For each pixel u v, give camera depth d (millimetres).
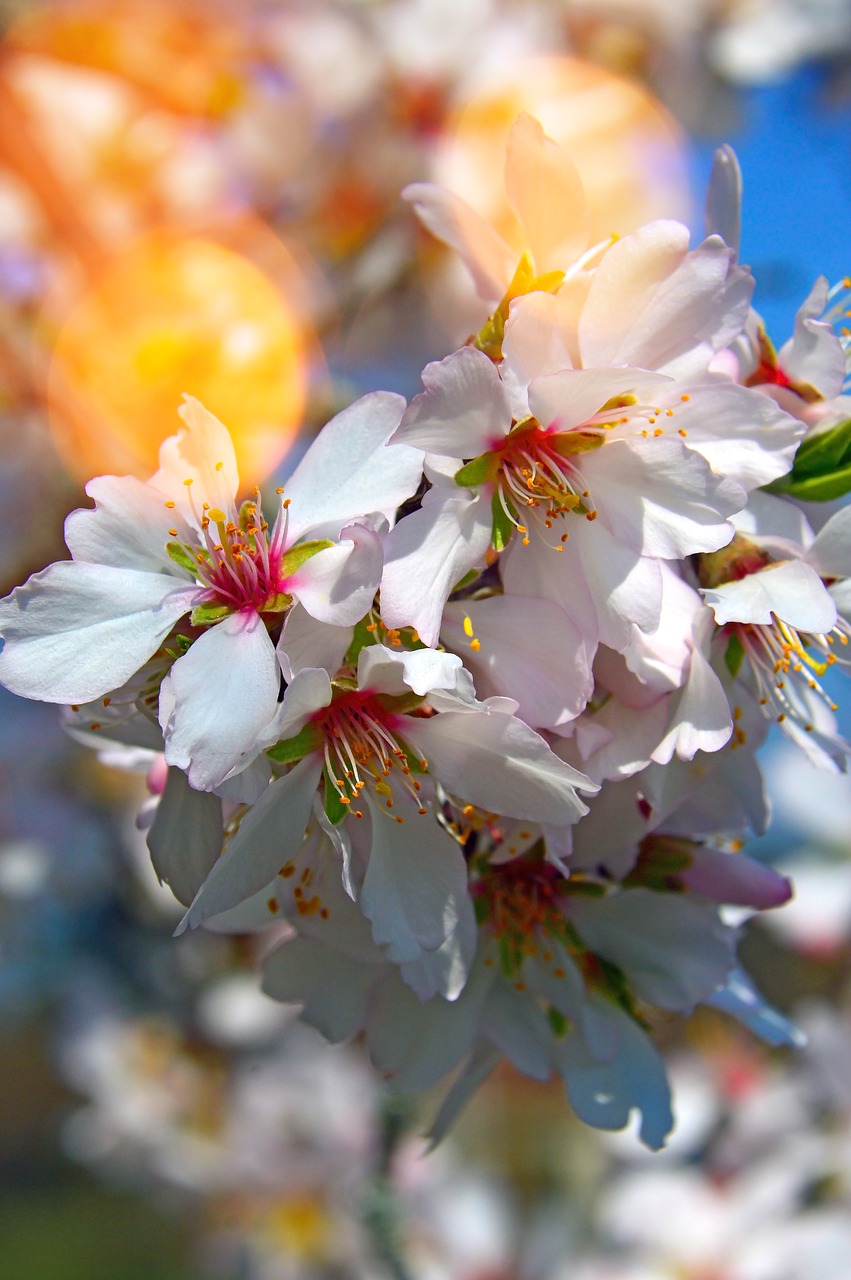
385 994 294
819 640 292
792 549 279
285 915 281
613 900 297
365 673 267
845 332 310
